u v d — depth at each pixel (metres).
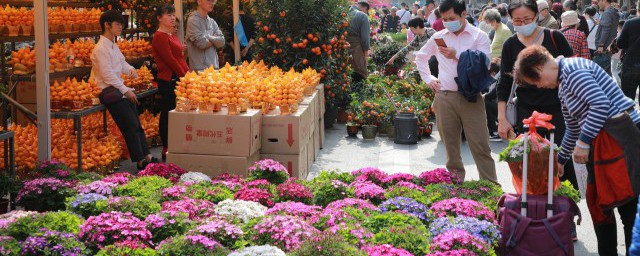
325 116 12.95
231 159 8.05
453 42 7.66
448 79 7.70
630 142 5.17
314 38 12.33
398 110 12.28
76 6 12.02
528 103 7.02
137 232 5.32
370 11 19.03
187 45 10.83
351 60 14.11
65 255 4.93
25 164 8.34
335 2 12.48
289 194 6.71
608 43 16.11
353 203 6.30
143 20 13.05
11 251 4.85
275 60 12.59
